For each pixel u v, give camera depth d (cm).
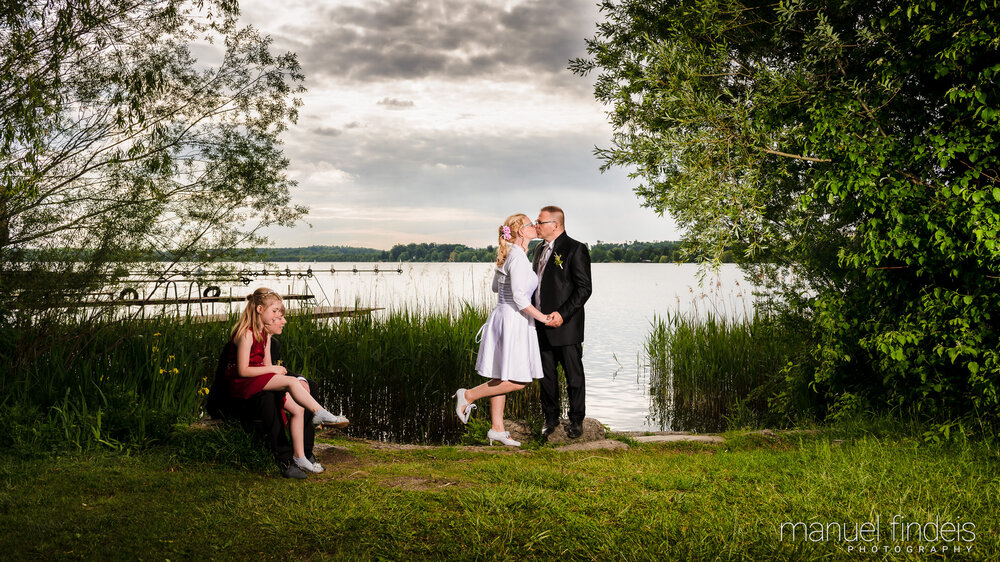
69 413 548
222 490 411
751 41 689
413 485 429
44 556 310
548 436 602
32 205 816
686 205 611
